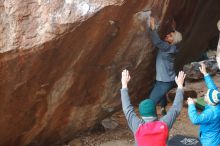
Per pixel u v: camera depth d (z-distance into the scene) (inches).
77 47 214.1
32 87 220.4
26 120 238.1
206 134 214.1
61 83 232.5
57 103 242.5
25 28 194.4
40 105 235.3
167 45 252.1
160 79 266.7
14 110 226.2
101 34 215.5
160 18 245.6
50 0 194.5
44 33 195.5
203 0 297.1
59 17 195.2
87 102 261.9
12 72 205.0
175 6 257.8
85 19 197.3
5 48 193.9
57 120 257.4
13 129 237.8
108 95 267.9
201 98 361.7
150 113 172.6
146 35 245.6
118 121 331.0
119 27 220.4
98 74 247.1
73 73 231.5
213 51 507.2
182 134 302.0
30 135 252.2
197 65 456.1
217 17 346.3
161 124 169.0
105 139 297.3
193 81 457.4
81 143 288.7
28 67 206.5
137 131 169.2
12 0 191.8
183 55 338.3
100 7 197.2
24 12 193.2
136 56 255.6
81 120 274.5
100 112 278.5
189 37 323.6
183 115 342.6
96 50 226.5
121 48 240.5
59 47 204.7
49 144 273.4
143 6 217.9
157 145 165.9
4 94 214.4
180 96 182.9
